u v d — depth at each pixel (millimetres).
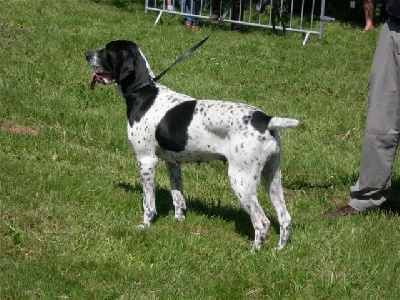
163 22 21094
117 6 22953
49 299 6520
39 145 10648
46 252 7363
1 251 7289
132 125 7984
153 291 6816
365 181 8781
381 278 7293
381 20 23359
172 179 8375
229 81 15516
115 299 6641
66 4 22094
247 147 7180
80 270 7129
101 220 8242
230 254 7691
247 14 22891
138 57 8031
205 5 22156
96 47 17062
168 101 7852
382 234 8359
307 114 13664
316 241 8031
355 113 13844
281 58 17766
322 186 10273
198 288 6941
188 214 8602
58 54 16125
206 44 18500
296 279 7188
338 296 6988
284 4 23672
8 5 20938
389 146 8609
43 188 9016
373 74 8586
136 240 7734
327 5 24328
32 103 12570
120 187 9352
